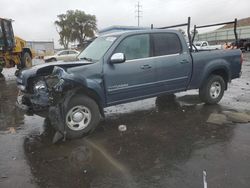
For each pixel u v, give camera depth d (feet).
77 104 17.83
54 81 17.75
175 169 13.66
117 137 18.12
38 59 86.17
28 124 21.71
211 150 15.66
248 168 13.56
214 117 21.12
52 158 15.34
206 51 24.35
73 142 17.53
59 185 12.68
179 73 22.47
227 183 12.28
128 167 14.05
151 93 21.49
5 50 58.34
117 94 19.76
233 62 25.75
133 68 20.10
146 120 21.47
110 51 19.43
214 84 24.94
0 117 24.16
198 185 12.18
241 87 34.78
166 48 21.97
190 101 26.84
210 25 28.50
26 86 19.16
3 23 57.52
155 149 16.07
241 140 16.96
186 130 18.95
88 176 13.33
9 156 15.76
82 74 18.20
